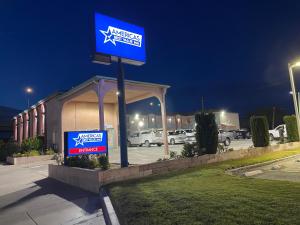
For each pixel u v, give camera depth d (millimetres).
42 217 6000
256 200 4957
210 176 8008
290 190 5629
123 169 8375
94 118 26609
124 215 4797
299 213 4117
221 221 4020
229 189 6031
